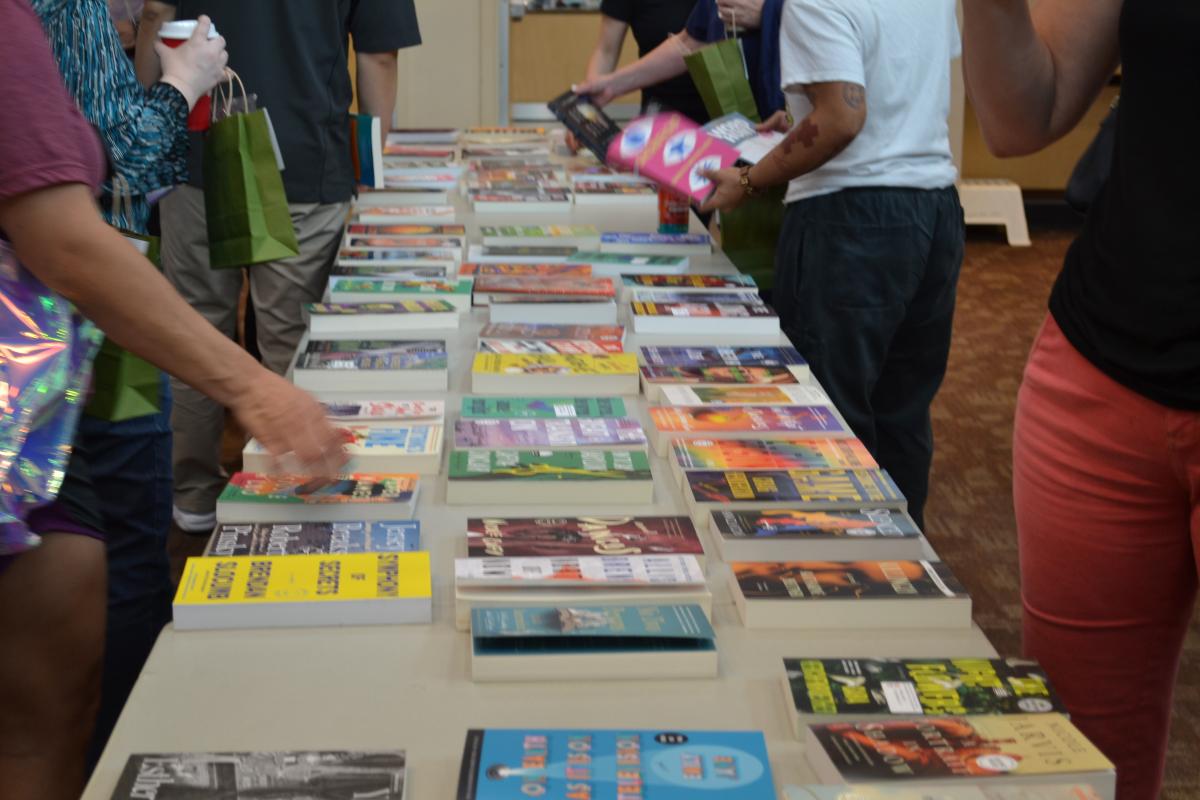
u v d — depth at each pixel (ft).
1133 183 4.50
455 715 3.77
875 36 8.36
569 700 3.86
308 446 4.44
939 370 9.89
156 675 3.94
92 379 5.79
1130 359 4.58
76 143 4.08
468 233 10.27
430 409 6.09
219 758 3.45
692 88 12.46
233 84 9.70
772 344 7.58
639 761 3.44
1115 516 4.82
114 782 3.44
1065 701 5.26
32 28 3.99
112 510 6.66
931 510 12.44
